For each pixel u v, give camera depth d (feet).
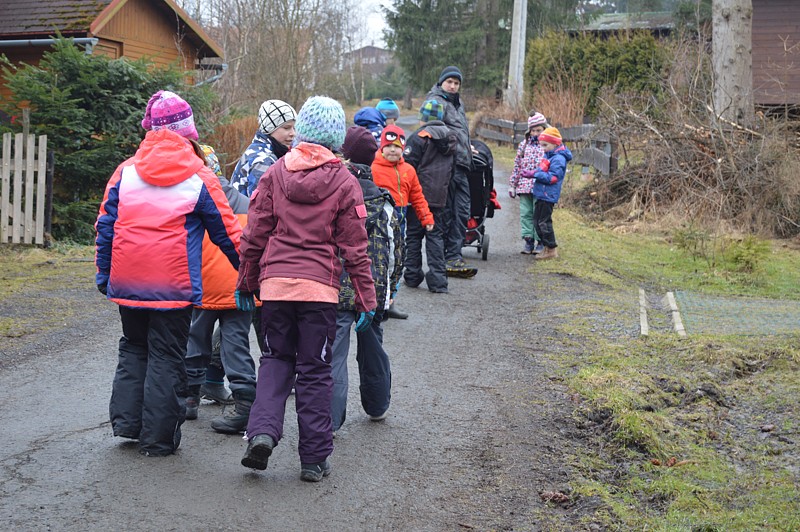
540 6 138.82
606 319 25.80
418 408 17.90
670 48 78.69
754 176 44.57
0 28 50.75
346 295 14.99
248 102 78.13
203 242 15.21
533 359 21.77
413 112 191.01
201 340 16.03
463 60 146.41
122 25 55.67
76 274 31.19
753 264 36.09
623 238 43.14
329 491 13.53
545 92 83.10
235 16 84.53
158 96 14.32
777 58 79.30
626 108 51.57
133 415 14.43
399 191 26.30
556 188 35.88
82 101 40.11
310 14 85.76
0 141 38.22
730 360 20.71
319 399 13.66
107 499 12.59
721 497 13.93
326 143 13.50
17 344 21.36
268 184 13.46
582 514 13.29
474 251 38.58
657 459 15.55
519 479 14.53
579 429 17.04
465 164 31.30
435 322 25.67
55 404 16.98
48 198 36.17
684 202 46.11
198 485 13.32
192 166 14.06
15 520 11.73
